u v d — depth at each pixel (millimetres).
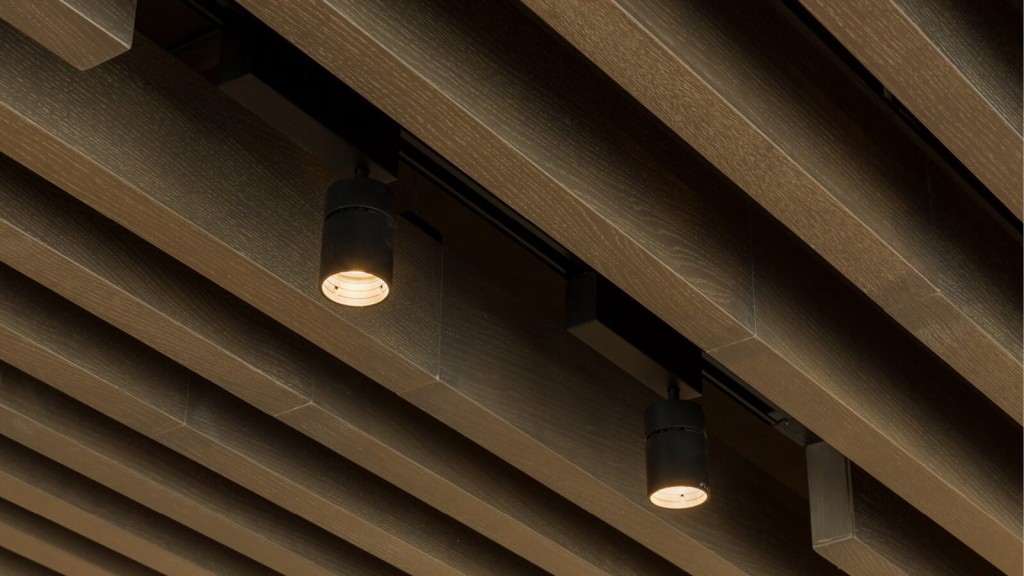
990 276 3568
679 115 2922
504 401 3740
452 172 3510
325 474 4207
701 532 4195
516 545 4281
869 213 3211
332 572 4621
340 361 3865
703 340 3482
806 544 4551
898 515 4223
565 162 3092
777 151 2994
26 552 4887
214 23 3102
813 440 4180
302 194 3406
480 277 3811
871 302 3875
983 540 4121
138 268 3459
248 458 4031
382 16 2775
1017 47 3037
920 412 3887
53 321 3723
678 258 3287
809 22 3199
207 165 3225
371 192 3135
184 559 4719
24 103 2934
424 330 3590
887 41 2734
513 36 3080
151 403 3855
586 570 4375
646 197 3266
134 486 4250
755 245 3547
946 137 2967
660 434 3660
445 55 2893
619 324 3588
